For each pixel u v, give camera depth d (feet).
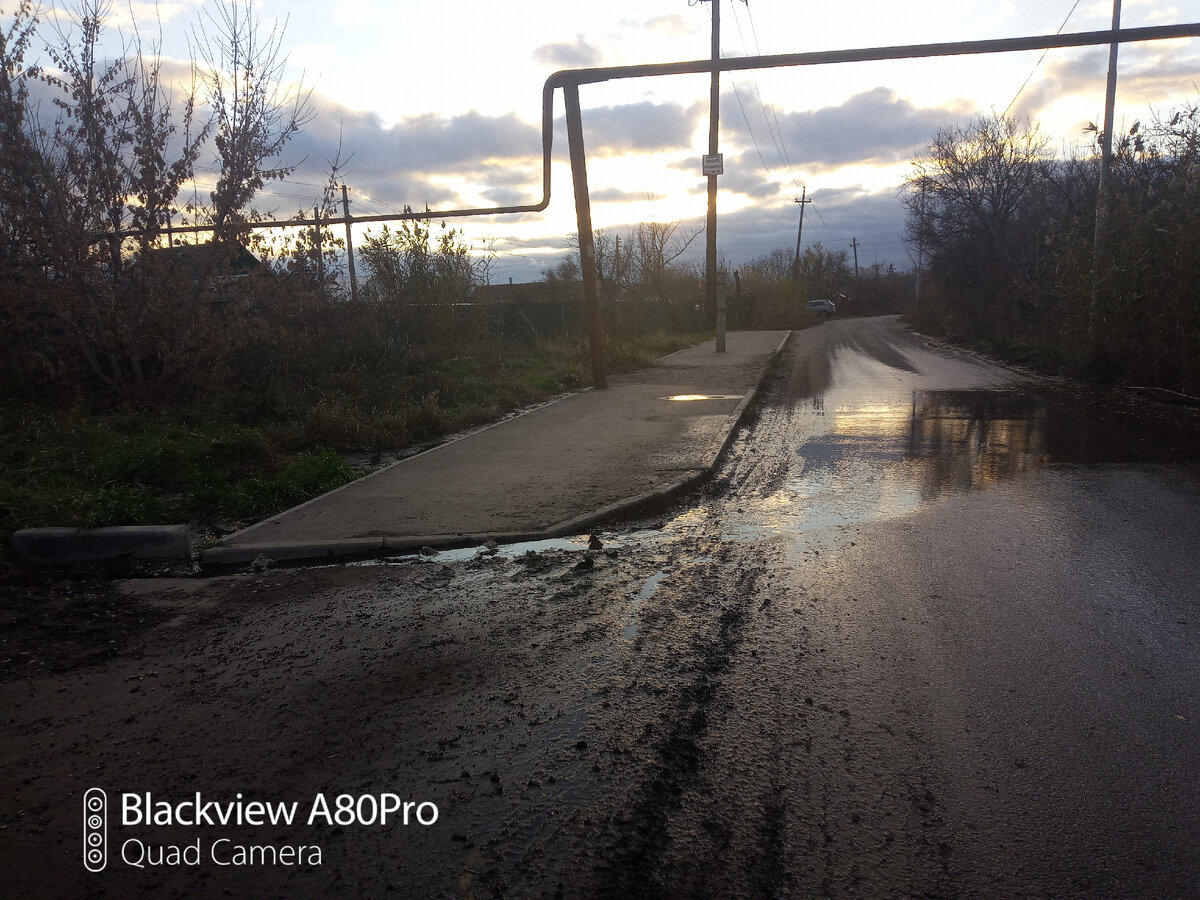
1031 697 12.12
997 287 94.22
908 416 41.47
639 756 10.81
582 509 23.06
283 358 45.73
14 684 13.76
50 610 17.25
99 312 38.63
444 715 12.15
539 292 123.03
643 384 55.16
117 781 10.83
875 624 14.96
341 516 22.91
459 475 27.76
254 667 14.16
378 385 44.73
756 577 17.72
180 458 28.84
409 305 59.88
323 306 49.11
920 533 20.80
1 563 19.89
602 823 9.47
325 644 15.01
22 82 37.27
